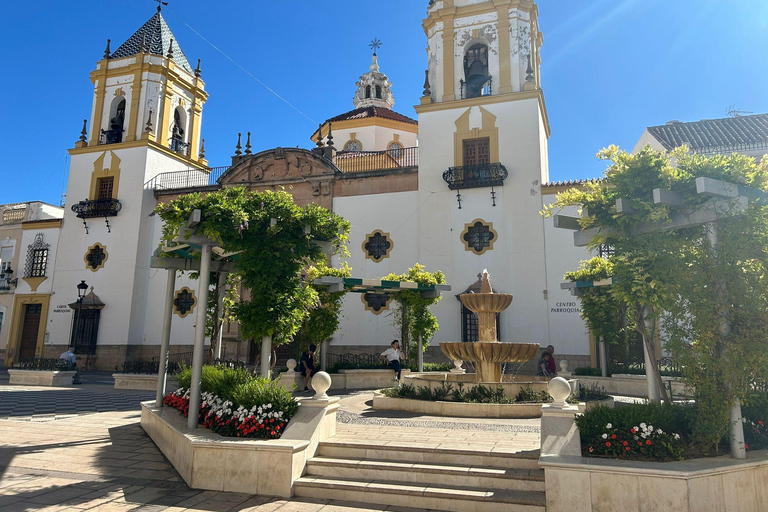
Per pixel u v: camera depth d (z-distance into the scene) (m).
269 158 25.70
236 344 24.27
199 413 8.05
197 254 9.83
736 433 5.90
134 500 5.96
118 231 27.30
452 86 23.41
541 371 16.77
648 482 5.11
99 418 11.47
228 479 6.39
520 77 22.75
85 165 28.73
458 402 10.21
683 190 6.65
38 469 7.18
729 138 21.47
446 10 23.94
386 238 23.28
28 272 28.91
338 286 14.91
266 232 8.48
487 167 21.78
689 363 6.21
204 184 28.16
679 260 6.58
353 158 27.27
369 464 6.43
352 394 14.57
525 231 21.20
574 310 20.14
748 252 6.13
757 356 5.81
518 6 23.19
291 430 6.93
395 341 17.33
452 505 5.73
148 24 31.19
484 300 12.60
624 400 13.20
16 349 28.22
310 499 6.09
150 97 28.80
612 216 7.23
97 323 26.66
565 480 5.35
